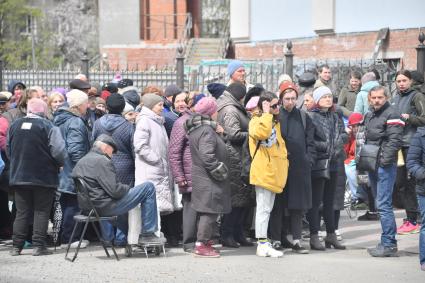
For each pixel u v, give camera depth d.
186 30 52.03
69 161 16.25
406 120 17.42
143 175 15.84
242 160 15.89
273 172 15.06
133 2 53.50
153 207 15.20
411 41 31.41
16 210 15.87
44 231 15.62
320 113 15.87
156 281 13.11
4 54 57.41
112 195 14.81
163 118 16.14
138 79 30.41
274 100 15.04
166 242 16.72
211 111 15.15
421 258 13.96
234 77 17.38
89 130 17.27
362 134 19.05
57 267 14.31
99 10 54.34
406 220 17.86
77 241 16.41
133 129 16.36
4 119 17.03
